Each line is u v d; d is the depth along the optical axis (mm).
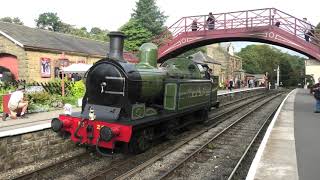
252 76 87312
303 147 10875
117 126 9477
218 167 9875
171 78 12844
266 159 9281
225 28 27078
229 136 14414
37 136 10328
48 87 20781
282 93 55562
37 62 26406
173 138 13578
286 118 18109
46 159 10484
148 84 10984
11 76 25078
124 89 10055
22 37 26500
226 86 52781
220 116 20469
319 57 24484
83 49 31453
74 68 22516
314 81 77375
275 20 25594
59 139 11117
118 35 10672
